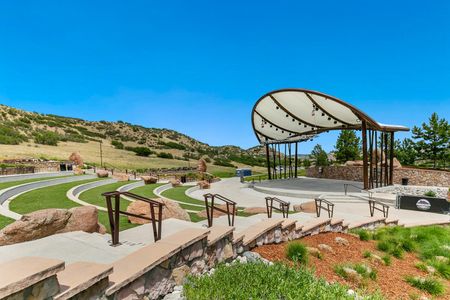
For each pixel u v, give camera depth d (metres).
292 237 6.80
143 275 3.15
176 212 7.16
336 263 5.54
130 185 20.09
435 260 6.46
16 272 2.05
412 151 35.12
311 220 8.05
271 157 79.06
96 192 14.67
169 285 3.53
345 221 10.09
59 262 2.27
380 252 6.82
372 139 20.92
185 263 3.83
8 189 12.46
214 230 4.77
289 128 28.95
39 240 4.43
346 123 24.28
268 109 23.97
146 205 6.93
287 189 21.27
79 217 5.27
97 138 81.75
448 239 8.39
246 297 3.21
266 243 6.01
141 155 67.00
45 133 63.44
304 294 3.48
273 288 3.51
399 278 5.30
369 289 4.59
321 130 28.08
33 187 15.20
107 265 2.78
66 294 2.27
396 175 26.73
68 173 26.20
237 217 7.81
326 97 17.75
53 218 4.88
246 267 4.18
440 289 4.87
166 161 62.44
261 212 10.76
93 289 2.56
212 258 4.41
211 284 3.55
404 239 7.66
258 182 27.67
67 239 4.50
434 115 32.69
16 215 7.20
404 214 13.87
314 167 34.31
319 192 19.42
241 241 5.19
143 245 4.35
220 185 26.83
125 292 2.92
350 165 32.75
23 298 2.00
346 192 19.27
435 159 33.44
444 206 14.01
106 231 5.89
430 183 24.33
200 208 11.66
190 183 27.84
